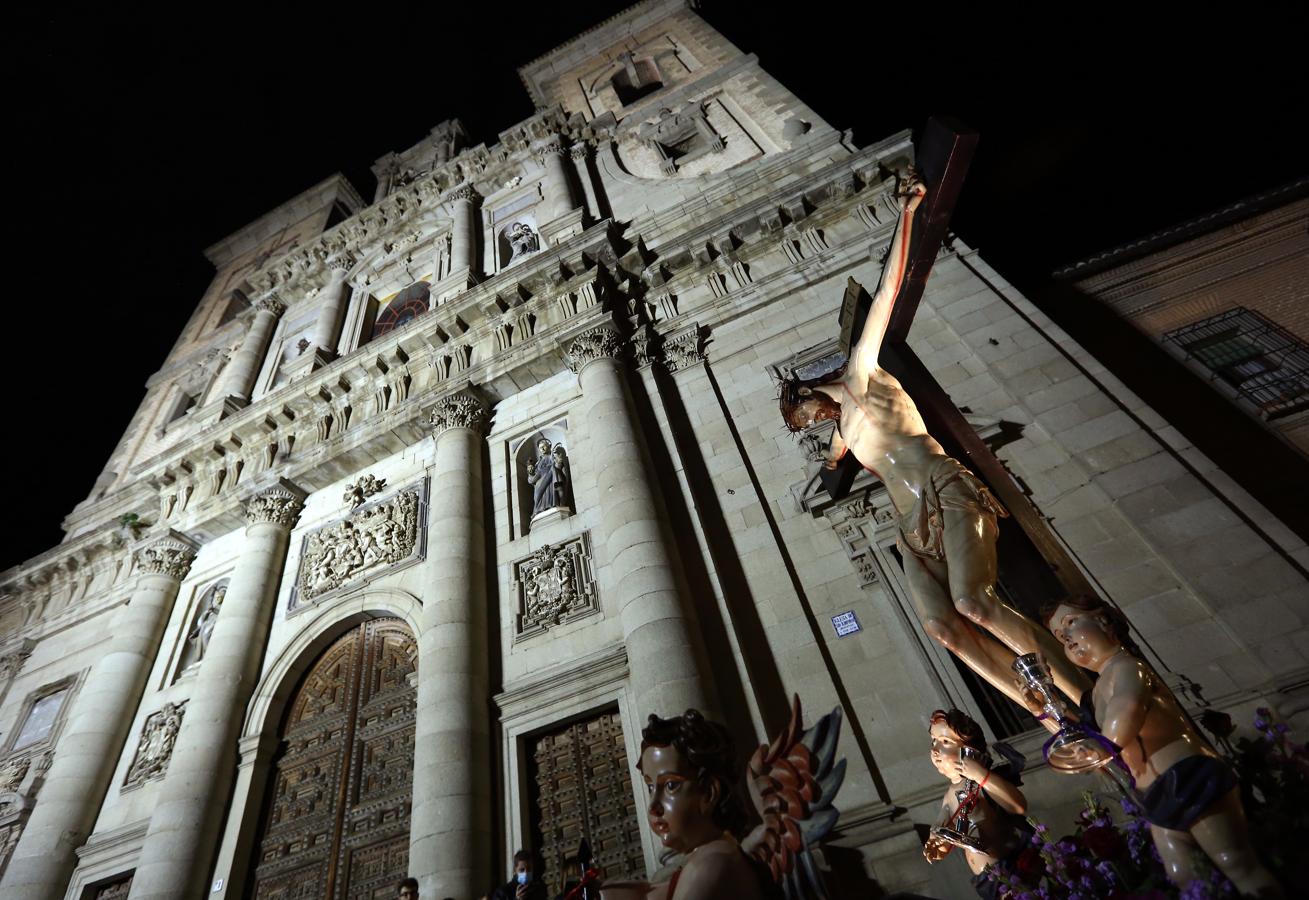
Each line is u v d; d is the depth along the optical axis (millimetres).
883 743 8031
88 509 20656
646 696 8617
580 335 13641
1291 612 7102
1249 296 12383
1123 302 13258
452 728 9688
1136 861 3789
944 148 4066
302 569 14383
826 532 10023
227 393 19688
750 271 14008
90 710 13711
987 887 4578
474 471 13406
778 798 2293
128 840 11852
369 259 22047
